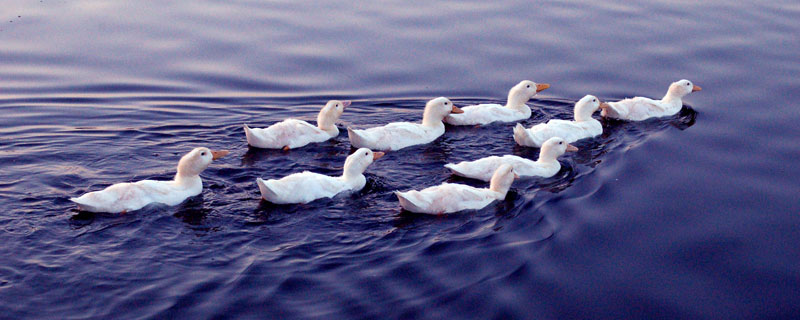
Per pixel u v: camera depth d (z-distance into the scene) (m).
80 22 30.20
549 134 22.58
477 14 31.94
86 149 21.20
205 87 25.91
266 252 16.12
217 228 17.06
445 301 14.62
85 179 19.33
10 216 17.12
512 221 17.70
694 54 28.70
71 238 16.36
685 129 23.52
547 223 17.62
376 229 17.22
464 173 20.08
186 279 15.08
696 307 15.02
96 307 14.17
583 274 15.79
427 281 15.21
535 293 15.05
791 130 22.97
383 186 19.62
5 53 27.44
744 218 18.12
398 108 25.34
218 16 31.03
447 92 26.31
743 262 16.45
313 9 31.97
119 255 15.83
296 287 14.93
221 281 15.04
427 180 20.14
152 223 17.12
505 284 15.21
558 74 27.53
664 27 30.98
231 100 25.22
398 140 22.25
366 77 26.98
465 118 23.94
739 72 27.34
